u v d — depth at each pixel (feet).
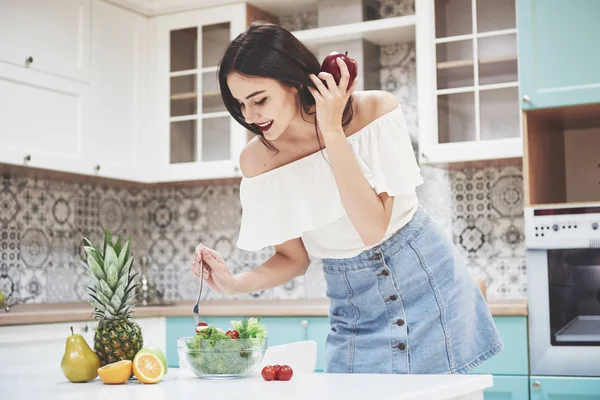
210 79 13.46
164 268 14.96
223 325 11.91
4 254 12.77
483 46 11.61
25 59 11.70
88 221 14.23
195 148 13.47
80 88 12.60
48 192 13.53
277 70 5.31
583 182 11.97
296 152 6.00
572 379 10.04
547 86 10.60
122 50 13.43
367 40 13.06
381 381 4.76
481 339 6.39
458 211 12.78
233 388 4.61
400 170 5.72
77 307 12.54
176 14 13.73
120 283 5.41
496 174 12.60
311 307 11.31
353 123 5.85
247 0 13.30
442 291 6.08
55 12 12.25
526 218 10.43
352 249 6.05
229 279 6.02
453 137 11.61
